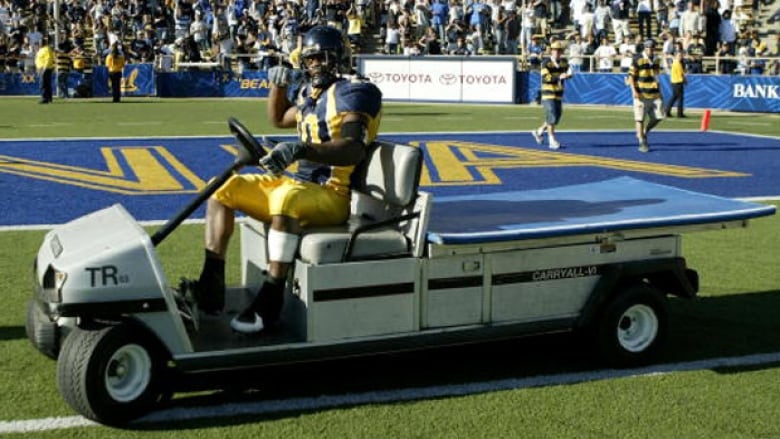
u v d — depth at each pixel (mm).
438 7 33875
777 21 31984
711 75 26484
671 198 6297
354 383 5215
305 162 5242
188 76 31859
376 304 4980
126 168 13578
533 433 4512
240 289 5637
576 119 23375
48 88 27375
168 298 4594
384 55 30875
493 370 5457
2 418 4629
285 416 4699
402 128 20328
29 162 14000
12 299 6750
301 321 4934
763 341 6043
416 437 4449
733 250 8695
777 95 25234
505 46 32938
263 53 31672
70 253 4648
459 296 5148
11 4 35125
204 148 16062
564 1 34875
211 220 5062
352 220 5344
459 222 5434
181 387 5109
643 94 16125
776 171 13945
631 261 5484
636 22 32625
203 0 34594
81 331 4539
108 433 4465
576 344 5863
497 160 14922
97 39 33656
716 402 4949
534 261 5285
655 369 5480
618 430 4559
